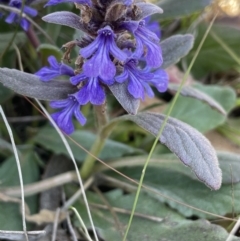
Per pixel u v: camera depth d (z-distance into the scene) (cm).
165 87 18
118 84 15
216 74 28
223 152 19
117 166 21
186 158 16
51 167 22
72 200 20
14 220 19
